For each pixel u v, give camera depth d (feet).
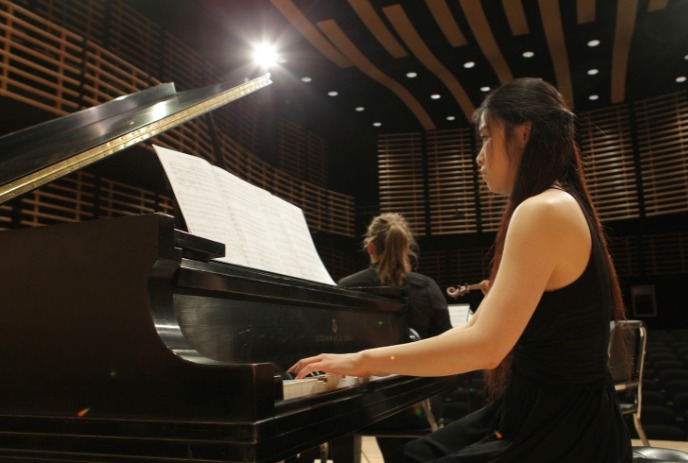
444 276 46.19
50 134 4.52
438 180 44.16
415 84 37.86
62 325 3.25
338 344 5.33
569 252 3.51
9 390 3.34
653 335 33.99
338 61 34.96
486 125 4.34
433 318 10.81
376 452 14.14
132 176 21.89
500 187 4.40
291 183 38.24
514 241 3.51
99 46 19.75
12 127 18.16
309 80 37.37
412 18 30.01
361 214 44.50
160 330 2.99
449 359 3.42
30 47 17.93
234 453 2.66
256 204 5.84
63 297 3.27
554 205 3.54
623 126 40.50
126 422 2.94
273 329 4.32
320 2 28.50
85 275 3.23
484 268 45.37
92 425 3.04
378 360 3.63
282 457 2.89
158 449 2.84
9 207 17.25
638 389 9.83
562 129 4.00
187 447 2.77
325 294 5.09
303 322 4.77
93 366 3.12
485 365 3.42
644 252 43.11
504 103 4.18
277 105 39.50
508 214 4.05
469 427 4.75
